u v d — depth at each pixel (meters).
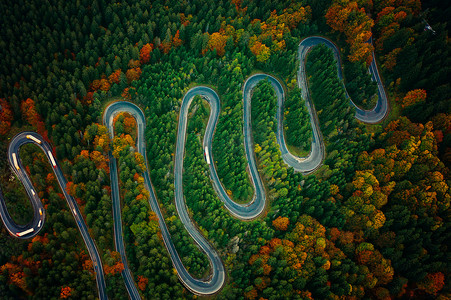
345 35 192.38
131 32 174.25
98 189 147.12
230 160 160.75
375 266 145.62
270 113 173.00
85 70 163.75
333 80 178.25
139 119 176.12
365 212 152.38
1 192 149.88
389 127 172.62
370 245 148.12
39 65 162.25
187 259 143.62
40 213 148.88
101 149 156.00
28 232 144.62
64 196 155.00
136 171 157.62
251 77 186.38
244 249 148.88
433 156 159.62
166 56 177.25
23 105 156.25
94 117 165.38
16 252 138.25
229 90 177.75
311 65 189.75
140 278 139.00
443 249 149.50
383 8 188.00
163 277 136.75
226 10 188.12
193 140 165.12
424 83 171.75
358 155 166.25
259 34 183.88
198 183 154.25
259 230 148.00
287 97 185.88
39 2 171.25
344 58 192.12
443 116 162.50
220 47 178.38
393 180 162.00
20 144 159.62
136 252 142.50
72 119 155.62
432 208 152.50
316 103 184.25
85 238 149.75
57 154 155.25
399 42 179.50
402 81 180.00
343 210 154.38
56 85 161.62
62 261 134.50
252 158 172.75
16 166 154.62
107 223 144.75
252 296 136.88
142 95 172.38
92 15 177.88
